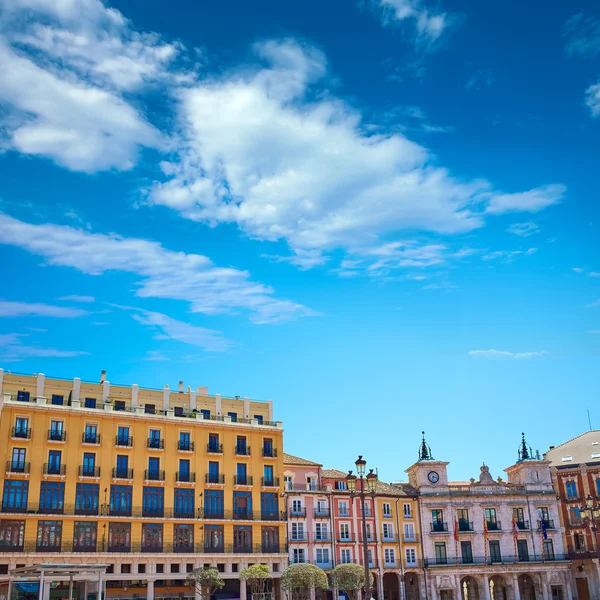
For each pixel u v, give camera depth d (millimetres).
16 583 49969
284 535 87562
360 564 91312
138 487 80750
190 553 81000
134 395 85625
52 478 76500
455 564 95750
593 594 97500
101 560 76250
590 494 101000
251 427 89625
